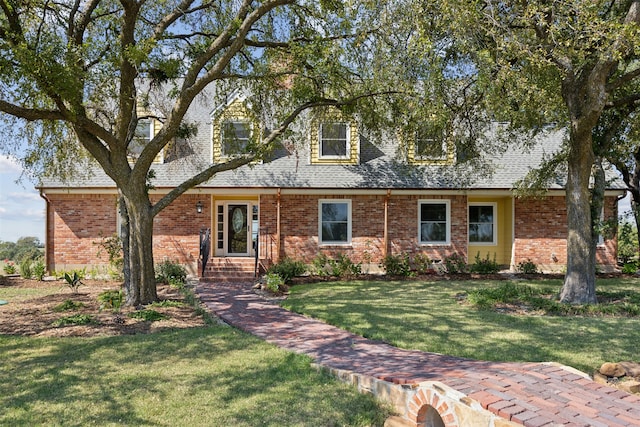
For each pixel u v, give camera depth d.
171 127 10.10
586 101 10.01
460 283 15.02
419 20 9.23
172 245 17.31
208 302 11.27
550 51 9.48
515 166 18.20
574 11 8.94
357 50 11.21
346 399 4.91
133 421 4.34
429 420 4.36
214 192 17.19
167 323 8.60
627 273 17.00
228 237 18.58
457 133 13.39
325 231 17.75
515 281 15.42
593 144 12.27
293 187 16.88
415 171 17.47
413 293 12.75
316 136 17.28
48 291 12.95
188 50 11.64
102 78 9.40
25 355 6.45
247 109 13.54
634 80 11.99
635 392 5.10
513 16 9.45
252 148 11.48
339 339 7.48
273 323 8.80
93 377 5.53
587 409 3.74
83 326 8.25
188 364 6.07
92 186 16.61
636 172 17.28
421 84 10.95
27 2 8.73
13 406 4.67
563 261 17.89
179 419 4.40
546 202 18.02
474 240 19.36
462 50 9.62
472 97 11.74
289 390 5.14
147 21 11.49
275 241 17.39
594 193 11.77
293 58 11.38
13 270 17.23
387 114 13.78
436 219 18.03
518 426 3.40
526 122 12.16
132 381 5.40
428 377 4.89
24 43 7.57
